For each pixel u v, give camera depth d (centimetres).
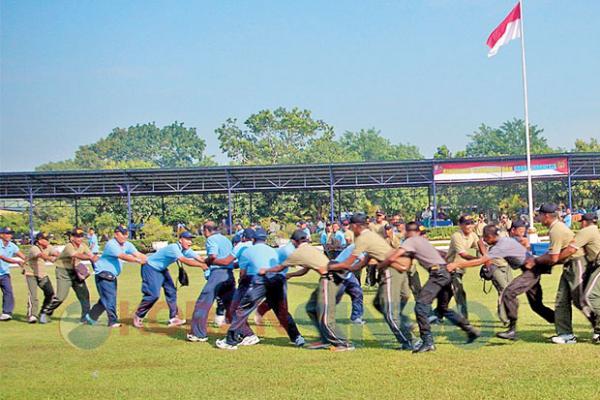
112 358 990
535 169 4097
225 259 1127
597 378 794
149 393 790
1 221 5306
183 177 4159
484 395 736
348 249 1027
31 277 1366
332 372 865
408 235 991
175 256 1248
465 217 1155
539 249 2162
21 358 1001
